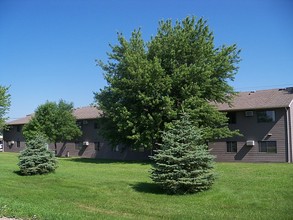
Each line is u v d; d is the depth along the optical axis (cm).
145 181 1972
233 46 3678
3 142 6625
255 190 1548
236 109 3684
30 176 2262
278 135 3522
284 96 3675
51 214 1001
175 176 1562
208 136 3322
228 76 3659
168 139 1623
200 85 3456
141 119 3391
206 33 3628
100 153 4816
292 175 1970
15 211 1030
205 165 1596
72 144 5206
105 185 1850
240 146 3725
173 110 3350
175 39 3538
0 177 2191
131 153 4425
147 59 3650
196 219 1135
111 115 3619
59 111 4831
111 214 1244
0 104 4694
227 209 1288
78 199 1539
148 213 1250
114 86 3653
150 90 3394
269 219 1110
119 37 3719
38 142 2388
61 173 2400
